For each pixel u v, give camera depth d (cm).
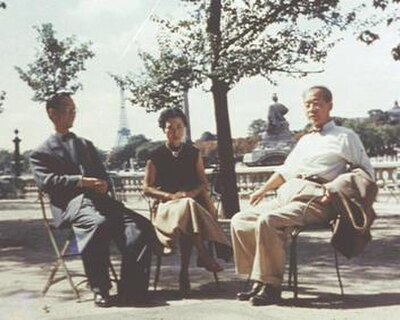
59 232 1299
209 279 690
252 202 616
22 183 3098
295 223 562
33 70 3622
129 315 520
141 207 2181
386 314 510
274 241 554
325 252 910
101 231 572
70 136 625
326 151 584
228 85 1516
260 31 1484
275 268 555
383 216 1555
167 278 704
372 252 895
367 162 582
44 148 612
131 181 2611
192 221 607
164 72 1455
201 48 1462
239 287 642
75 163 612
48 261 869
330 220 574
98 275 570
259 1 1474
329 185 561
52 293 626
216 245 629
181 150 652
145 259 581
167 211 611
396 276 695
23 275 745
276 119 3747
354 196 555
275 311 527
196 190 639
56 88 3631
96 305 562
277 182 613
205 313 523
